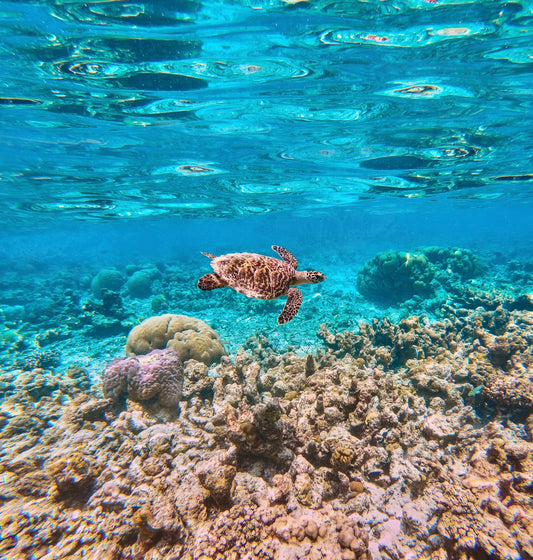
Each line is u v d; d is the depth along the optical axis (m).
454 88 3.24
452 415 2.24
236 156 5.11
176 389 2.49
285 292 1.63
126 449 1.91
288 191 7.96
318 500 1.62
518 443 1.69
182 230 23.28
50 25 2.35
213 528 1.42
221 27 2.44
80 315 5.09
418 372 2.66
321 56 2.78
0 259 14.84
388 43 2.63
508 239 21.31
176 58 2.74
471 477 1.61
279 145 4.71
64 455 1.83
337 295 6.57
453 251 7.07
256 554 1.37
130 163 5.08
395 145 4.79
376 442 1.93
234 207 10.05
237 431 1.79
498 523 1.39
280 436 1.77
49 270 13.88
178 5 2.23
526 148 4.95
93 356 4.05
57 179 5.62
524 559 1.29
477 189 8.37
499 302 4.19
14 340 4.86
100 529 1.51
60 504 1.69
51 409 2.55
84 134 4.00
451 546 1.41
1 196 6.73
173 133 4.14
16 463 1.88
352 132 4.29
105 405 2.40
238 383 2.50
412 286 5.60
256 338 3.66
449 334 3.30
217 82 3.07
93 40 2.51
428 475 1.74
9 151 4.35
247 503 1.55
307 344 3.95
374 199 9.91
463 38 2.57
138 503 1.50
